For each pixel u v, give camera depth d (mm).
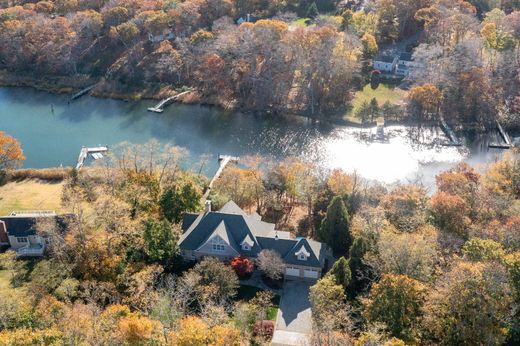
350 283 72312
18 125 134125
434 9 149625
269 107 139625
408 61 146750
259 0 170375
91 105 144750
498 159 111500
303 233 90250
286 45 139125
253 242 79188
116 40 159875
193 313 67750
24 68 160500
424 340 60406
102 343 55500
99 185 97562
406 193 87562
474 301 58125
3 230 84250
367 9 167875
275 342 66000
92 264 72562
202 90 147000
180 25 159125
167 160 103312
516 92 131500
